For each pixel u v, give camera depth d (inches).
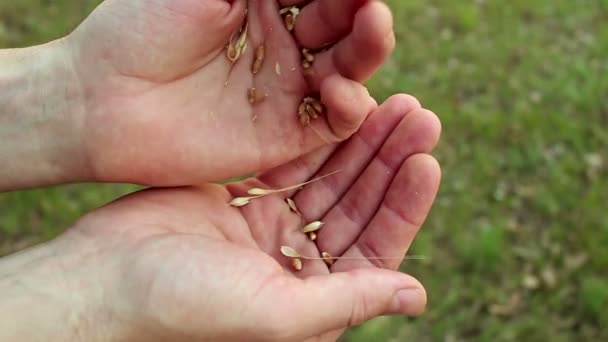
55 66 16.1
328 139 16.8
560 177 26.1
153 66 15.7
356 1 15.2
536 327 22.7
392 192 16.4
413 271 23.8
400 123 16.8
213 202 16.5
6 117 16.2
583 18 33.7
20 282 14.7
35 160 16.4
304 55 16.1
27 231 23.9
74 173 16.6
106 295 14.5
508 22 33.1
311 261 16.6
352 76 15.8
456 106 28.5
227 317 14.2
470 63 30.6
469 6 33.6
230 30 15.9
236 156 16.5
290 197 17.2
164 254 14.5
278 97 16.4
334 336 16.3
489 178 26.2
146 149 16.1
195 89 16.1
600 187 25.8
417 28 32.2
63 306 14.5
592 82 29.8
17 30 29.4
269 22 16.0
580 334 22.6
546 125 27.8
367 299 14.8
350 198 17.0
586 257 24.0
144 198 16.1
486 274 23.9
